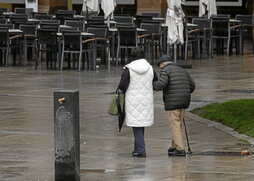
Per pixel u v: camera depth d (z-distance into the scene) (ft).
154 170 62.28
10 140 76.13
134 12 218.59
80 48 137.69
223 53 169.27
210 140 76.59
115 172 61.57
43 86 116.37
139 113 67.97
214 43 188.85
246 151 69.56
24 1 217.15
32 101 101.71
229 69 138.82
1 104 99.19
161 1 192.75
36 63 141.49
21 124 84.99
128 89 68.08
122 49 148.87
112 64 147.84
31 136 78.23
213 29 164.76
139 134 68.33
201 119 88.58
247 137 77.71
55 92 57.47
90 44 142.00
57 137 57.67
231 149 71.87
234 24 170.60
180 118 69.36
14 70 139.13
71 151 57.47
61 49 140.67
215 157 67.87
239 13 215.51
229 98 103.14
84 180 58.54
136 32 143.84
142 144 68.18
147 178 59.06
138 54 68.18
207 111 91.15
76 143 57.72
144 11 191.83
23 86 116.57
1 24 149.18
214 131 81.51
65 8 201.77
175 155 68.59
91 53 143.84
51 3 196.24
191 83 69.87
